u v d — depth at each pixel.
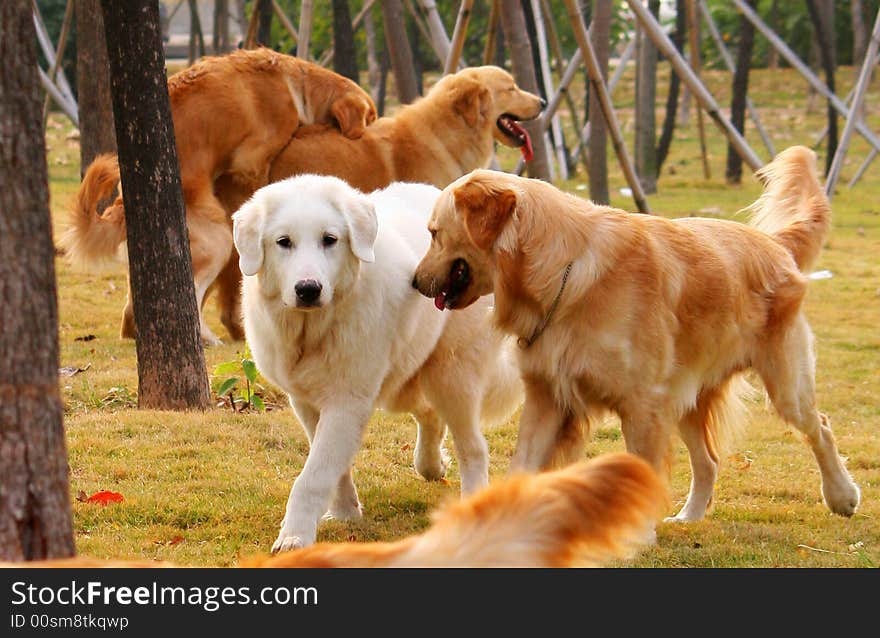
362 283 8.85
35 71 5.79
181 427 12.60
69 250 16.70
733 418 10.62
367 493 10.92
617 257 8.99
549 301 8.89
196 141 16.25
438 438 11.37
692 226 9.93
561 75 32.56
